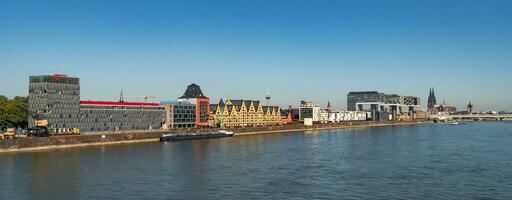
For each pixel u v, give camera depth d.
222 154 176.38
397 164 144.62
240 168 136.25
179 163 147.38
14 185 110.06
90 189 105.81
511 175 122.38
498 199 96.44
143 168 136.12
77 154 175.00
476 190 104.31
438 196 98.94
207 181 115.12
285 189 105.75
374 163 147.25
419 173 126.31
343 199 96.56
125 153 179.50
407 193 101.50
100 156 167.75
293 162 150.38
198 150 193.88
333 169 134.25
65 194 101.00
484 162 148.12
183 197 98.44
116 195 100.06
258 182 113.75
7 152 180.38
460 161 151.12
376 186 108.75
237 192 102.94
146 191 103.81
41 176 121.94
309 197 98.19
